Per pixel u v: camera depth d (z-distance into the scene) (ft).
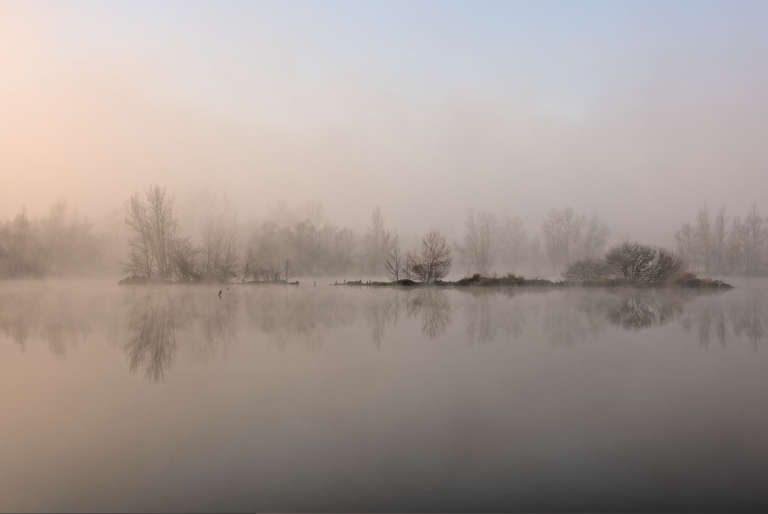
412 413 25.20
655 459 19.76
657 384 30.40
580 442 21.45
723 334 48.62
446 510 16.16
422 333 49.85
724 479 18.16
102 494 17.25
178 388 30.25
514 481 18.06
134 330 52.70
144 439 22.02
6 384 31.48
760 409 25.62
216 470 18.97
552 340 45.75
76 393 29.32
